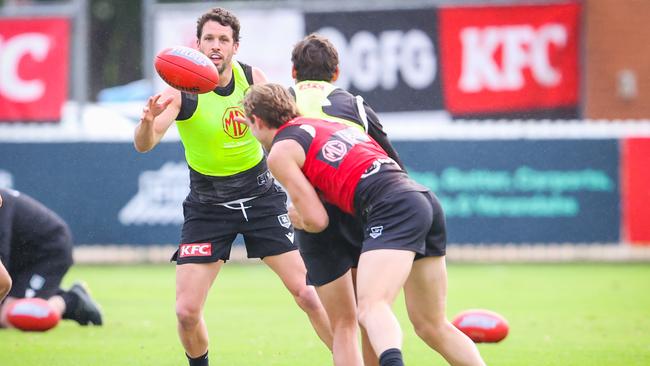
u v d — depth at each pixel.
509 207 56.28
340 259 21.61
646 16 58.03
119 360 27.98
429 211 19.84
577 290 46.53
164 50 22.64
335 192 20.12
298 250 24.31
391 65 57.22
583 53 57.34
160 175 55.94
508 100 57.38
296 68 22.53
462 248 59.16
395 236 19.39
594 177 56.34
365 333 22.41
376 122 22.02
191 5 55.72
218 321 36.53
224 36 23.61
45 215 33.34
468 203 56.22
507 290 46.56
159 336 32.50
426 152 56.03
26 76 57.34
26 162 56.06
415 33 57.09
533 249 61.12
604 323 35.69
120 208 56.09
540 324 35.41
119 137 55.94
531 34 57.19
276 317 37.69
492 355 28.59
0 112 57.44
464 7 57.00
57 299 33.62
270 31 56.53
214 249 23.78
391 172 20.12
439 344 20.80
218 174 23.92
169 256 60.88
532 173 56.28
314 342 31.52
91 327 34.50
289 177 19.84
